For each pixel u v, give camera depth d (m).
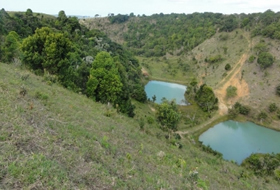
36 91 12.71
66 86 23.80
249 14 116.56
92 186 5.95
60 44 24.53
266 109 54.50
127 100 30.66
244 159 35.41
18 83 13.26
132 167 8.51
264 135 46.88
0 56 22.31
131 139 13.30
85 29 78.38
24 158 5.71
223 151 39.22
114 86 27.66
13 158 5.57
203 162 17.45
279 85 57.88
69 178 5.77
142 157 10.70
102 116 16.19
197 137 43.03
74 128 9.66
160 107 32.34
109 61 28.78
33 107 9.69
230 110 54.69
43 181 5.13
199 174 12.62
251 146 41.72
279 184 21.02
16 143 6.25
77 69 28.34
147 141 15.55
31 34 45.34
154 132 22.38
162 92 72.06
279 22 81.75
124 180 7.16
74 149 7.57
